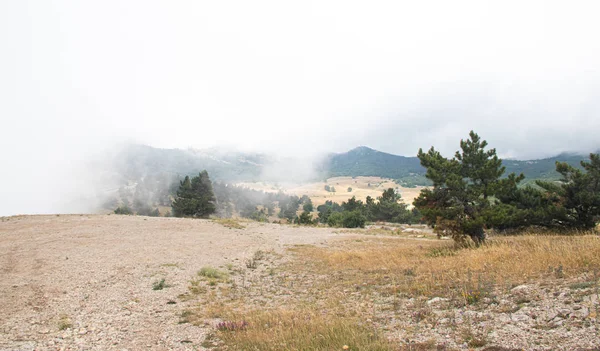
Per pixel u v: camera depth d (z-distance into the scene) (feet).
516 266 35.37
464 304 26.71
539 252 40.06
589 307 20.76
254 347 22.39
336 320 26.43
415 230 143.23
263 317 29.60
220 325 27.58
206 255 67.67
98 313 31.58
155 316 31.48
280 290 42.55
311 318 28.22
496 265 38.65
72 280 42.93
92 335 25.86
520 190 91.30
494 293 27.73
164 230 97.86
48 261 52.75
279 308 33.50
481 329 21.18
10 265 49.49
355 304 32.19
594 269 28.78
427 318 24.94
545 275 30.48
